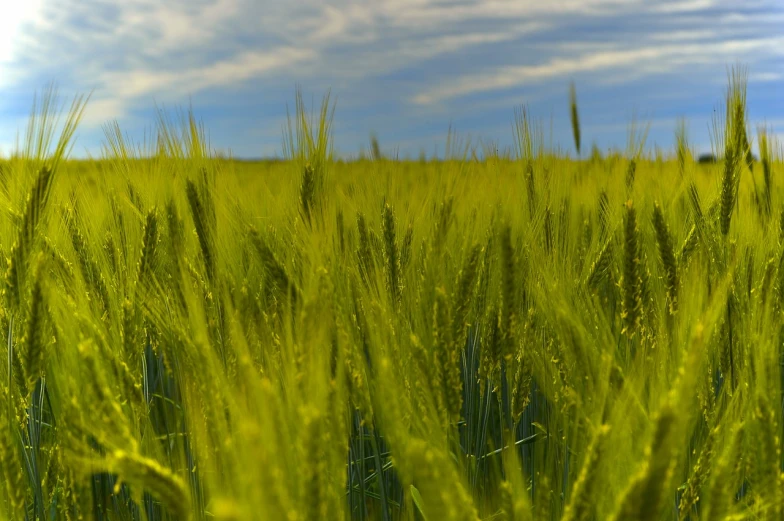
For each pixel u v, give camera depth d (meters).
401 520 0.54
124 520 0.54
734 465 0.42
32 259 0.51
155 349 0.61
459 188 0.68
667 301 0.55
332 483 0.39
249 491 0.31
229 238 0.64
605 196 0.78
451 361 0.46
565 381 0.52
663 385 0.45
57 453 0.49
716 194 0.70
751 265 0.63
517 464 0.41
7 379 0.52
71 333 0.48
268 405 0.35
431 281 0.53
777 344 0.46
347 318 0.51
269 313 0.56
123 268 0.62
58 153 0.54
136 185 0.69
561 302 0.52
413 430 0.45
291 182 0.66
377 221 0.69
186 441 0.54
